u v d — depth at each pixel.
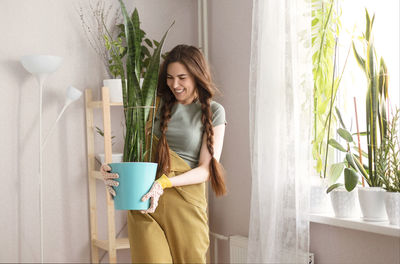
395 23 2.44
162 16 3.51
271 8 2.58
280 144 2.55
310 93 2.44
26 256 3.05
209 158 2.15
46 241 3.13
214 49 3.44
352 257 2.39
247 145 3.13
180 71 2.12
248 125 3.12
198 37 3.63
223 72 3.34
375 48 2.50
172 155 2.14
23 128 3.05
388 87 2.38
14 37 3.02
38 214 3.09
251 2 3.08
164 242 2.08
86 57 3.26
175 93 2.18
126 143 1.93
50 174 3.15
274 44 2.57
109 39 3.32
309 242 2.56
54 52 3.15
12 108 3.02
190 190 2.12
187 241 2.10
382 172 2.26
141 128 1.93
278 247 2.53
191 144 2.17
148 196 1.82
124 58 3.27
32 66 2.83
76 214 3.24
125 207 1.81
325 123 2.52
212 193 3.50
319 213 2.60
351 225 2.33
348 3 2.64
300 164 2.45
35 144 3.08
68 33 3.20
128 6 3.40
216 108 2.23
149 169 1.83
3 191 2.99
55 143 3.17
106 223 3.35
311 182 2.60
